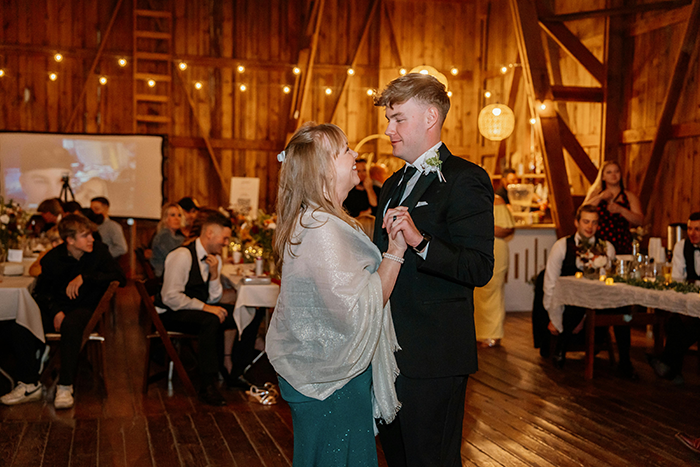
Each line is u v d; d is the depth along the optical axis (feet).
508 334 20.53
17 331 12.85
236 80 35.04
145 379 13.85
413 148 6.44
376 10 35.65
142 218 33.14
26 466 9.77
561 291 15.90
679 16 22.35
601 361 17.07
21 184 32.04
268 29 35.22
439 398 6.22
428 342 6.19
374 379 5.92
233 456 10.34
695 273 14.93
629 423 12.06
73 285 13.34
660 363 14.84
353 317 5.39
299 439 5.79
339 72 35.65
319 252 5.48
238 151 35.22
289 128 35.01
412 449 6.25
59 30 32.86
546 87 24.39
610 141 25.53
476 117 35.99
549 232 24.67
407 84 6.36
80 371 15.69
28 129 32.76
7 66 32.32
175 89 34.35
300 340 5.56
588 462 10.18
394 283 5.70
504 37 34.19
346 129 35.88
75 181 32.60
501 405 13.15
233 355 14.28
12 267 14.71
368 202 23.58
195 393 13.75
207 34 34.63
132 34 33.58
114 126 33.68
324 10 35.42
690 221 15.08
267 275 14.98
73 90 33.17
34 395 13.19
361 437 5.81
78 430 11.41
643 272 15.12
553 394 13.96
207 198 34.99
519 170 29.63
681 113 22.43
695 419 12.30
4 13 32.17
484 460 10.23
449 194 6.13
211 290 14.23
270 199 35.65
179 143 34.42
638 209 19.88
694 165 21.76
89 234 13.61
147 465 9.93
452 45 36.14
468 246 5.96
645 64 24.27
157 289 14.28
